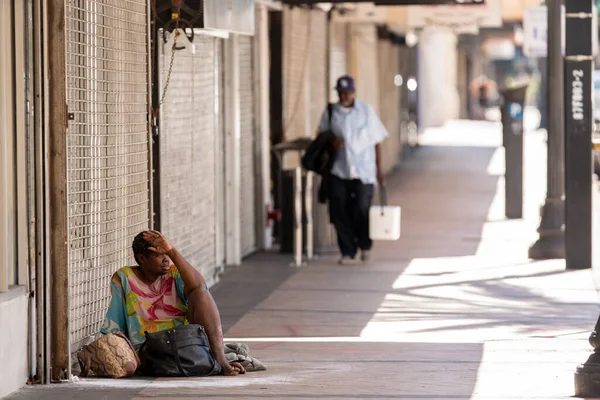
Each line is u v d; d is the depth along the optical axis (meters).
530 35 47.25
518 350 19.84
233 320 23.02
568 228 29.36
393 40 64.56
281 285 27.36
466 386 17.11
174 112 24.47
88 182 18.44
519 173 41.25
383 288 26.81
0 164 16.16
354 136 29.91
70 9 17.69
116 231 19.53
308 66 39.41
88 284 18.55
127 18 19.89
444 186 54.25
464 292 26.19
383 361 18.95
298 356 19.42
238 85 30.70
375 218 30.19
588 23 28.47
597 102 80.62
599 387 16.39
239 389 16.80
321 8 39.16
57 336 17.05
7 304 16.02
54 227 16.92
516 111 41.09
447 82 125.19
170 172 24.12
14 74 16.50
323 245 32.66
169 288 18.17
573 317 23.05
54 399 16.02
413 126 80.06
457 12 41.53
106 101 19.05
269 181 34.47
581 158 29.09
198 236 26.69
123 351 17.48
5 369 16.02
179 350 17.56
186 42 21.97
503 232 37.59
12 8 16.41
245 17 24.56
